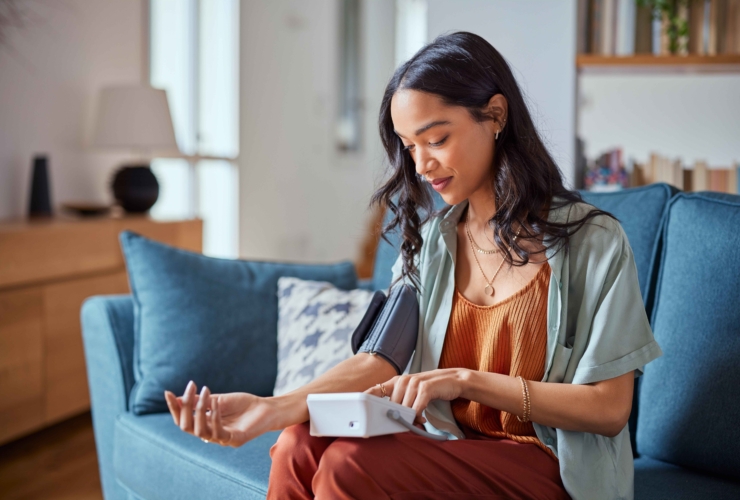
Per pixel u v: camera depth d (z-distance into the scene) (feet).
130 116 10.26
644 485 4.25
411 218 4.45
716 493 4.14
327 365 5.61
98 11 11.43
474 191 4.05
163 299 5.90
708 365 4.40
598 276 3.80
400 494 3.40
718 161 9.87
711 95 9.82
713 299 4.46
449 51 3.80
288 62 16.72
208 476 4.68
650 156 7.92
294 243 17.37
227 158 14.61
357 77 20.02
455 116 3.76
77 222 9.39
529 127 3.95
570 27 7.52
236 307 6.05
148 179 10.85
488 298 4.12
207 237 14.40
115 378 5.84
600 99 10.16
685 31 7.47
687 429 4.42
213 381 5.80
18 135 10.14
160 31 13.01
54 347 8.84
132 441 5.37
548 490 3.61
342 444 3.40
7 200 10.03
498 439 3.99
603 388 3.63
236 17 14.76
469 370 3.73
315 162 18.10
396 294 4.38
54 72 10.68
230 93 14.92
